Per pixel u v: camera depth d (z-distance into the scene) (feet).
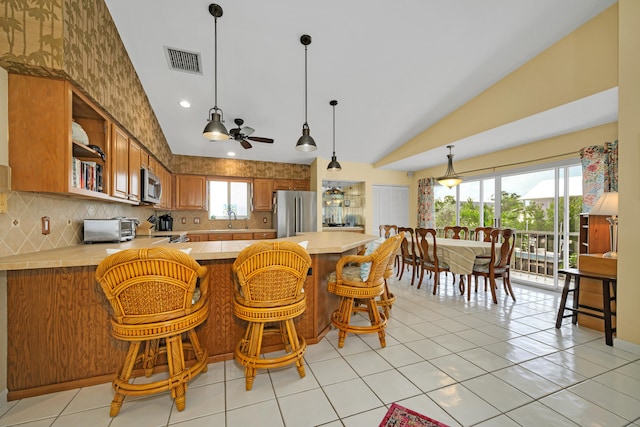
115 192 7.75
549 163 12.53
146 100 10.75
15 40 4.71
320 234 12.09
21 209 5.51
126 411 4.65
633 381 5.50
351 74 10.02
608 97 8.23
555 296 11.68
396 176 21.12
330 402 4.89
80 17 5.56
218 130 8.14
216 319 6.35
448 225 18.78
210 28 7.65
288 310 5.34
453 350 6.84
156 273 4.38
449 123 13.30
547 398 4.99
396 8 7.27
